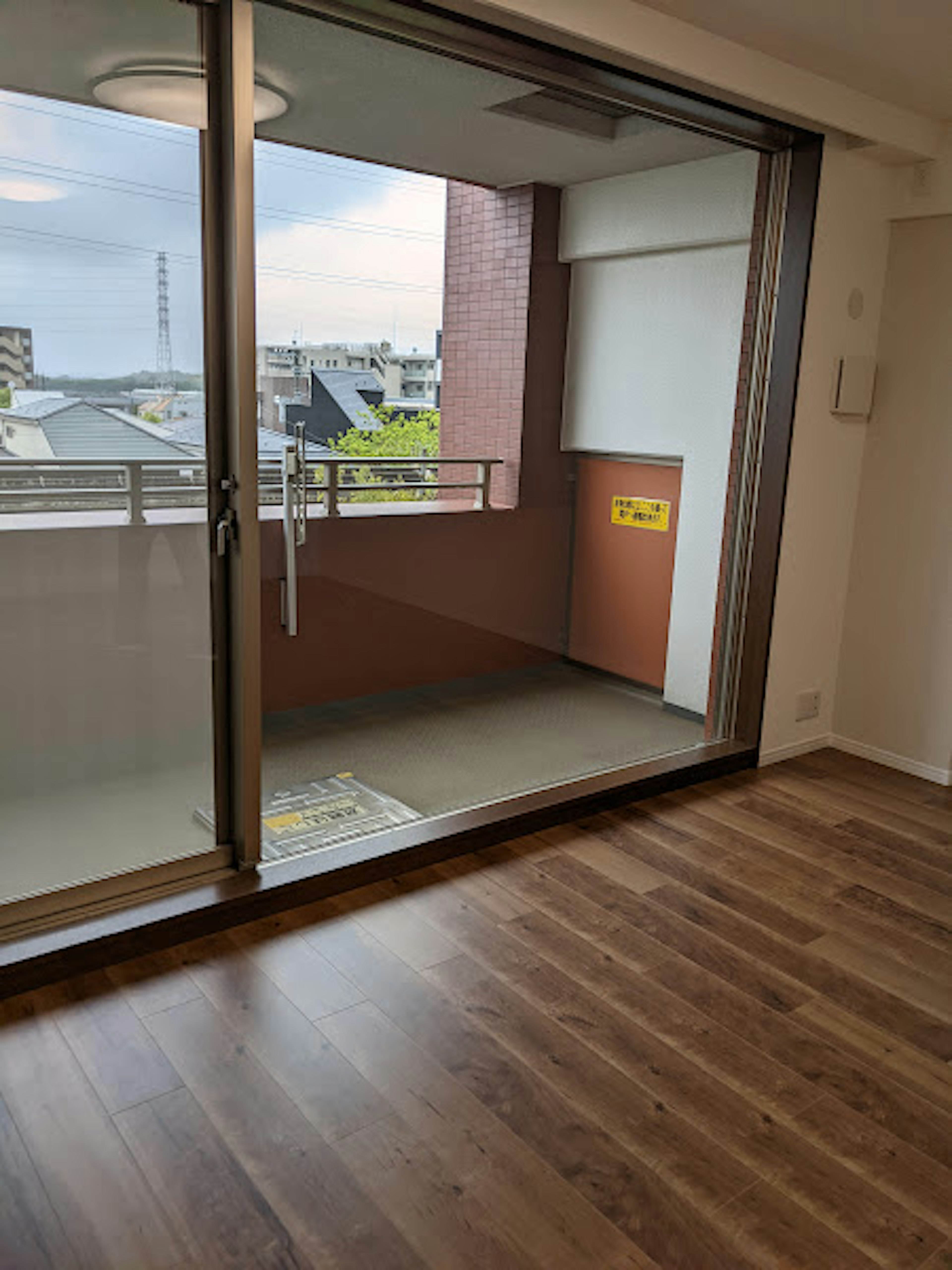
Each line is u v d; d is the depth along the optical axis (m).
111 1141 1.80
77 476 2.25
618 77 2.78
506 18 2.44
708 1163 1.82
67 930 2.33
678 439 3.57
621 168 3.19
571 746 3.58
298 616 2.85
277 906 2.60
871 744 4.02
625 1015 2.25
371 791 3.08
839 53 2.89
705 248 3.43
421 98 2.71
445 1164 1.79
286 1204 1.68
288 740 2.90
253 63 2.26
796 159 3.44
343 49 2.51
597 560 3.51
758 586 3.79
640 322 3.35
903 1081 2.08
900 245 3.70
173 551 2.43
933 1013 2.32
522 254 3.05
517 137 2.92
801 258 3.47
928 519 3.74
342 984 2.31
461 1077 2.02
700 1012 2.28
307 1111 1.90
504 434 3.19
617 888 2.85
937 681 3.77
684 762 3.70
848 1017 2.29
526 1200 1.71
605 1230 1.66
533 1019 2.22
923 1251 1.65
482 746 3.37
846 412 3.72
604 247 3.24
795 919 2.72
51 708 2.32
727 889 2.87
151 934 2.39
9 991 2.21
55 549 2.25
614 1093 2.00
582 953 2.49
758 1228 1.68
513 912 2.68
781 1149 1.87
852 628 4.04
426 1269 1.57
